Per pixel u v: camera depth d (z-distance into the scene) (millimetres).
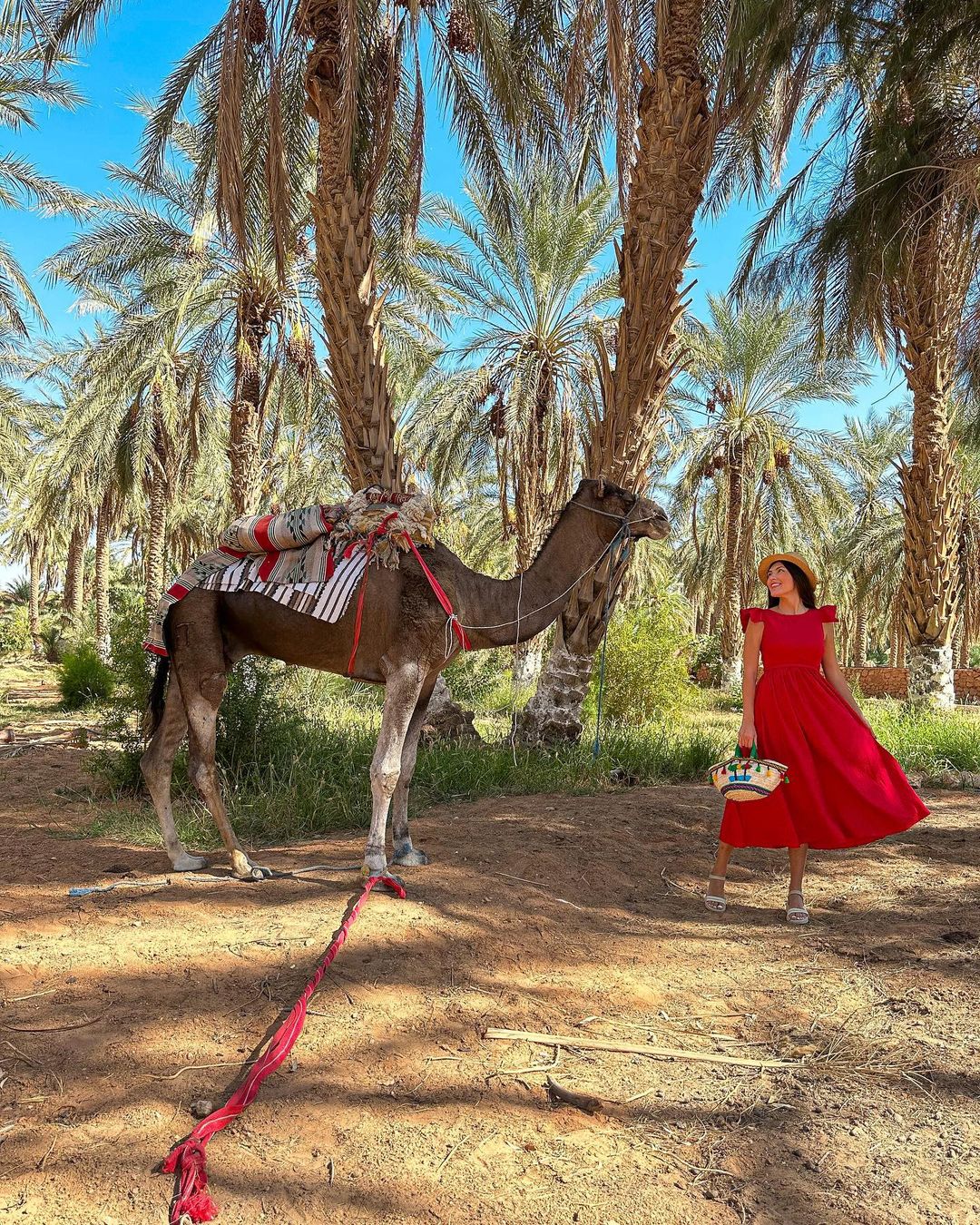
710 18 10195
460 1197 2381
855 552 32812
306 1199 2344
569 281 18172
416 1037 3170
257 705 7297
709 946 4250
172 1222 2223
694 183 8812
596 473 9039
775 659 4703
